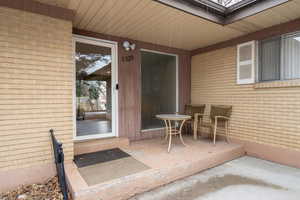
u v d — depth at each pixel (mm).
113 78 3777
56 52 2547
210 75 4445
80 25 3215
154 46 4332
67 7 2578
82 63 3451
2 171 2193
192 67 4953
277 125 3195
